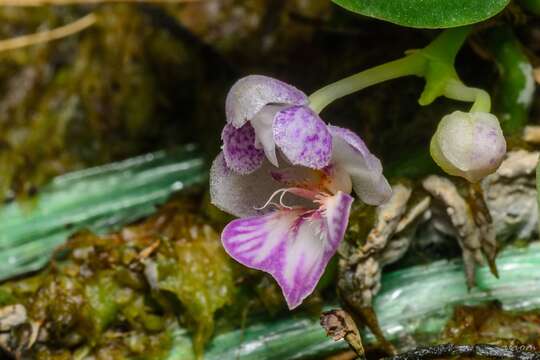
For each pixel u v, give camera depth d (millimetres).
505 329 145
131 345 150
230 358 149
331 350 148
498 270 150
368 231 146
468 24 141
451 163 137
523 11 150
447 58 142
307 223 138
